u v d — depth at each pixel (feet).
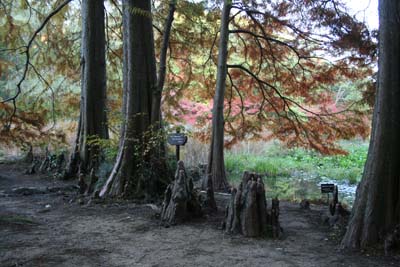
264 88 37.91
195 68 42.98
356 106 34.01
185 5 36.06
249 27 38.06
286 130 37.04
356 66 32.53
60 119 46.88
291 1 33.14
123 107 25.72
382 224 15.33
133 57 24.85
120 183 23.99
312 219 21.21
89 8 33.63
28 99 44.83
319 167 54.44
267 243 16.33
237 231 17.56
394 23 15.46
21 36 45.78
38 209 21.86
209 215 20.63
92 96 33.50
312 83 35.81
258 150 59.62
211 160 33.81
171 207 19.30
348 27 30.53
